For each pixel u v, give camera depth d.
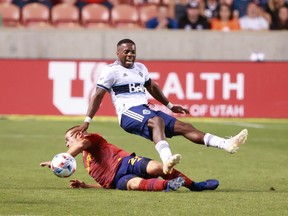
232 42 64.00
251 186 28.94
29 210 22.45
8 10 69.38
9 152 40.31
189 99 59.16
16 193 26.00
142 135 27.34
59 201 24.19
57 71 58.69
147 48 63.56
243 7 72.94
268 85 60.16
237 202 24.33
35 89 58.88
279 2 70.56
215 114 59.47
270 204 24.03
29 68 58.88
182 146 44.72
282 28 70.19
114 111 58.97
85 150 27.06
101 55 63.31
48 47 63.16
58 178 30.80
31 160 37.12
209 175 32.47
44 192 26.23
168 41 63.72
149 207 23.09
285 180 30.91
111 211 22.38
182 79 59.03
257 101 59.97
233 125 55.75
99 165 27.02
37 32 63.06
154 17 68.06
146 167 26.36
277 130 53.34
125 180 26.52
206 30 64.62
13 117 59.03
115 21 70.00
